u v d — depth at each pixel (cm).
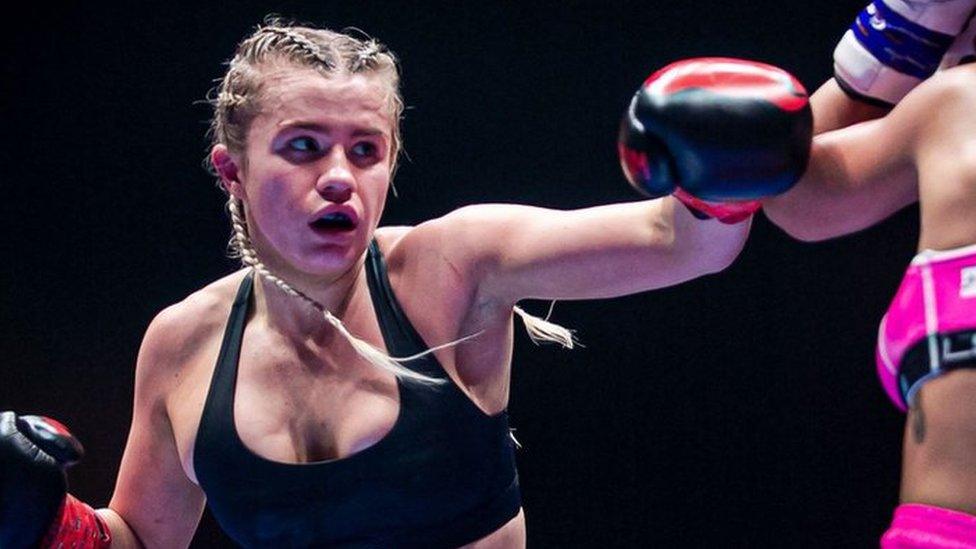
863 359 666
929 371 273
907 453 281
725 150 283
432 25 707
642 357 688
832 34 674
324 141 361
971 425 267
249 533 382
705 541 676
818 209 307
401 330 378
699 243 327
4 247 721
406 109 705
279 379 383
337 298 382
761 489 673
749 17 682
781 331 675
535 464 693
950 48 323
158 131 718
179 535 429
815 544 666
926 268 277
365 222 366
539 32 700
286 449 374
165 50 720
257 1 716
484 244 373
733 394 678
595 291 358
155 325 408
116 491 427
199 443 382
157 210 716
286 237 366
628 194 689
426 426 372
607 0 695
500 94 702
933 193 281
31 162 722
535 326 404
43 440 398
